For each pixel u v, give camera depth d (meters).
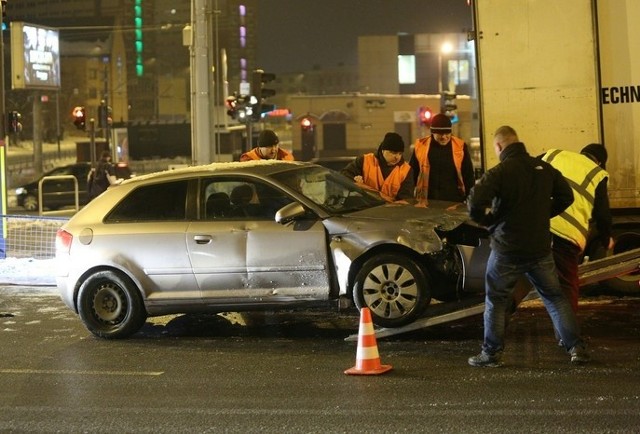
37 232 24.67
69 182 45.19
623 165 15.72
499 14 15.91
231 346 13.07
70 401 10.32
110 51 135.50
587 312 14.36
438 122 15.34
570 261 11.72
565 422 8.79
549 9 15.77
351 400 9.88
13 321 15.64
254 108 34.38
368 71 138.50
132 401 10.22
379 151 15.15
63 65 132.38
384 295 12.64
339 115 95.81
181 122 94.25
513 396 9.76
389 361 11.62
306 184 13.66
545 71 15.81
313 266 12.92
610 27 15.64
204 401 10.09
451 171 15.48
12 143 111.25
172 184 13.89
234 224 13.30
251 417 9.38
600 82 15.71
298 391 10.34
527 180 10.62
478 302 12.45
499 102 15.96
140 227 13.72
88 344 13.58
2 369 12.05
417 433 8.63
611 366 10.91
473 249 12.63
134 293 13.68
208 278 13.33
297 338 13.49
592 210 11.67
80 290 13.91
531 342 12.40
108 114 49.34
